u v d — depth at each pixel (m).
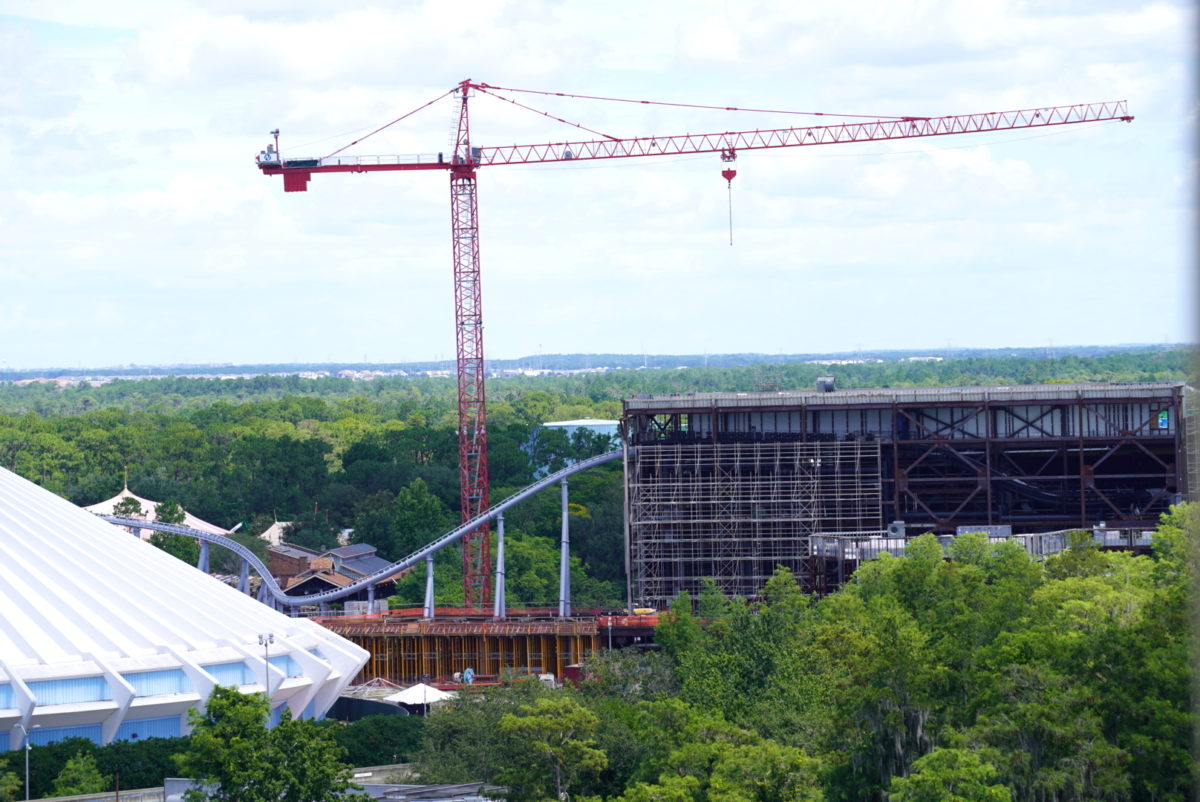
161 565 188.00
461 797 129.50
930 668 117.44
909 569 171.75
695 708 136.62
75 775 137.25
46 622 158.75
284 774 112.94
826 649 148.62
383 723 158.88
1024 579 168.75
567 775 123.25
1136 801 103.88
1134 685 110.31
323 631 184.62
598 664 171.38
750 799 108.50
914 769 104.69
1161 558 174.25
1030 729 104.12
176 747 145.88
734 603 182.88
